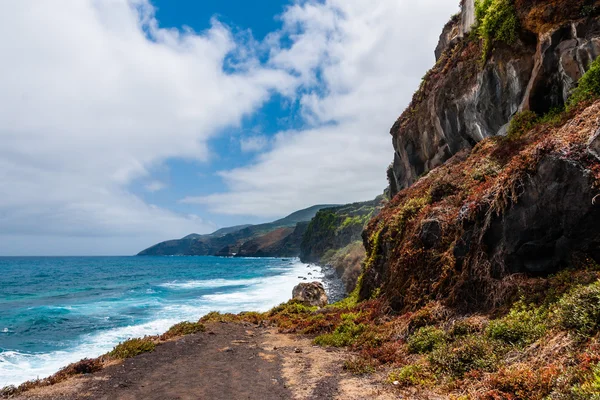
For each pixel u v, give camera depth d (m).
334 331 12.80
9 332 20.59
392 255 15.09
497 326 7.15
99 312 27.16
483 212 10.30
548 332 6.13
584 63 11.71
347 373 8.30
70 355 15.57
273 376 8.65
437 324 9.38
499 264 9.12
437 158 26.05
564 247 7.77
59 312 27.75
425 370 7.08
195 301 31.81
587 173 7.34
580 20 12.20
